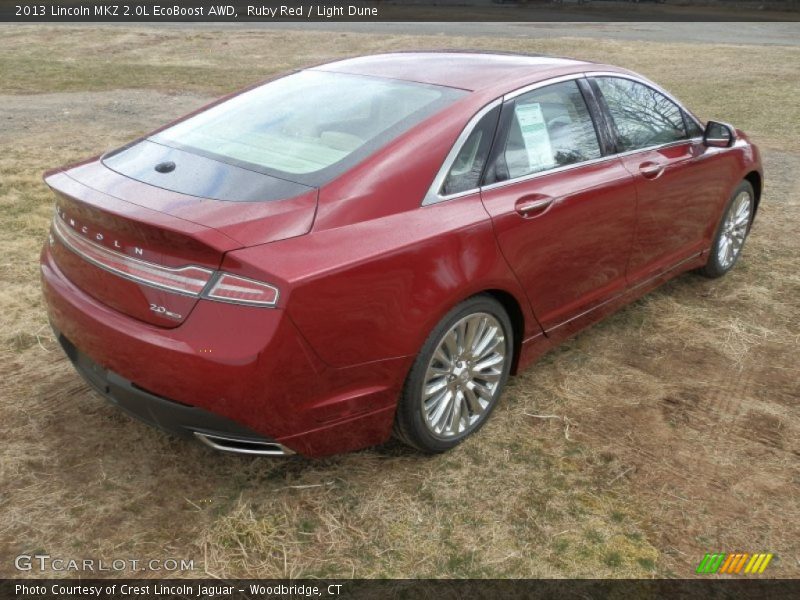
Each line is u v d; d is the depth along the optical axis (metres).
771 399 3.55
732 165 4.60
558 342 3.52
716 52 19.33
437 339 2.75
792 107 11.75
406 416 2.78
